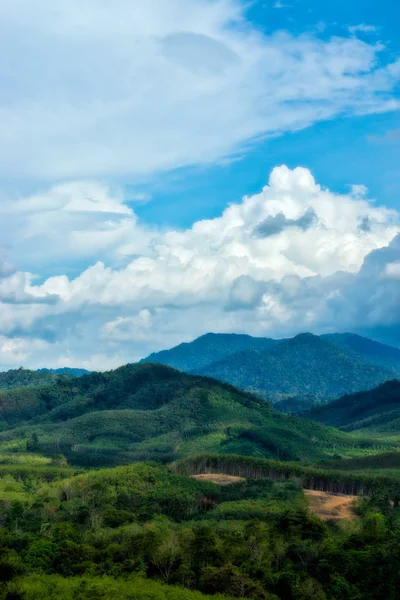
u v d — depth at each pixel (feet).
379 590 354.33
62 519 505.25
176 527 482.28
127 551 401.29
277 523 449.06
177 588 356.59
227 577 364.99
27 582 355.56
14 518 502.79
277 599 354.13
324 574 375.45
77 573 386.93
